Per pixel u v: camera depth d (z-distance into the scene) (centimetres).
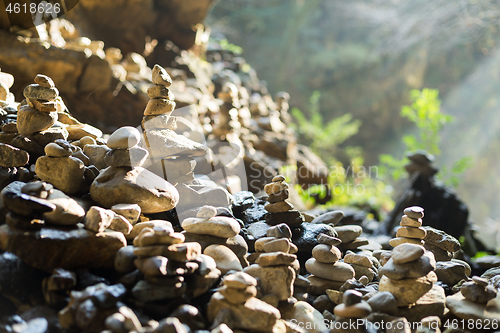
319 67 2162
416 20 2136
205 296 204
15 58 354
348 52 2184
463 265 271
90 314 161
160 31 727
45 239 181
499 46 2005
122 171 230
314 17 2281
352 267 257
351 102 2205
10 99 304
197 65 741
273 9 2081
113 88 444
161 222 226
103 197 225
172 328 156
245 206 303
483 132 2394
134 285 188
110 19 616
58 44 440
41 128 247
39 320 170
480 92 2264
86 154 262
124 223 211
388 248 387
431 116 829
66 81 387
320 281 244
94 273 198
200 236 235
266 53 2077
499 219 2459
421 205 573
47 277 183
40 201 183
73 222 196
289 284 210
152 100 248
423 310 214
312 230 288
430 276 223
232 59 899
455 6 1920
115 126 407
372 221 632
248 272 214
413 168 600
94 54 405
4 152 228
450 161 2464
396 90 2188
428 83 2241
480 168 2500
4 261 181
